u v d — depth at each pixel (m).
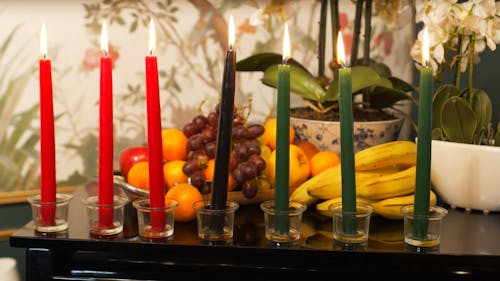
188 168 0.91
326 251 0.76
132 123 1.23
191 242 0.78
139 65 1.22
